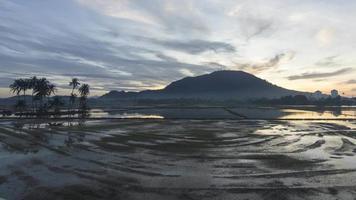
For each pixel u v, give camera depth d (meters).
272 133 42.31
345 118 74.88
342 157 25.78
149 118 71.62
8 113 84.62
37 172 20.64
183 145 31.62
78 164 22.92
